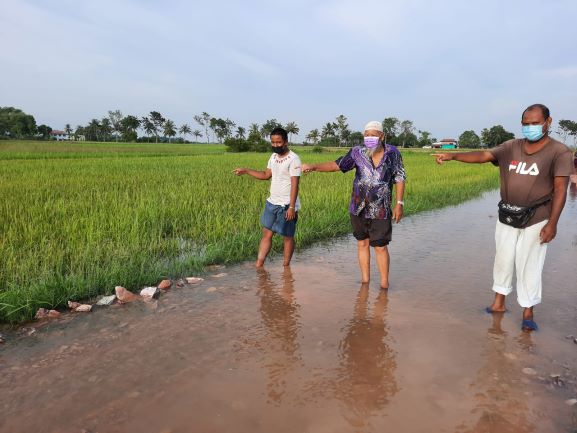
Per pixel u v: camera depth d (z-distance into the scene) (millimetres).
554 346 3252
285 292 4441
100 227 6484
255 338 3361
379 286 4660
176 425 2289
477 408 2467
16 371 2842
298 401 2521
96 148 64000
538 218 3518
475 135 136625
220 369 2881
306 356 3076
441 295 4375
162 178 14516
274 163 5297
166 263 5406
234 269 5293
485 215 9672
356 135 121438
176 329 3523
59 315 3807
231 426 2285
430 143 141625
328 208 8891
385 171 4383
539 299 3602
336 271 5230
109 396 2557
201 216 7828
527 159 3572
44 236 5910
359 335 3426
